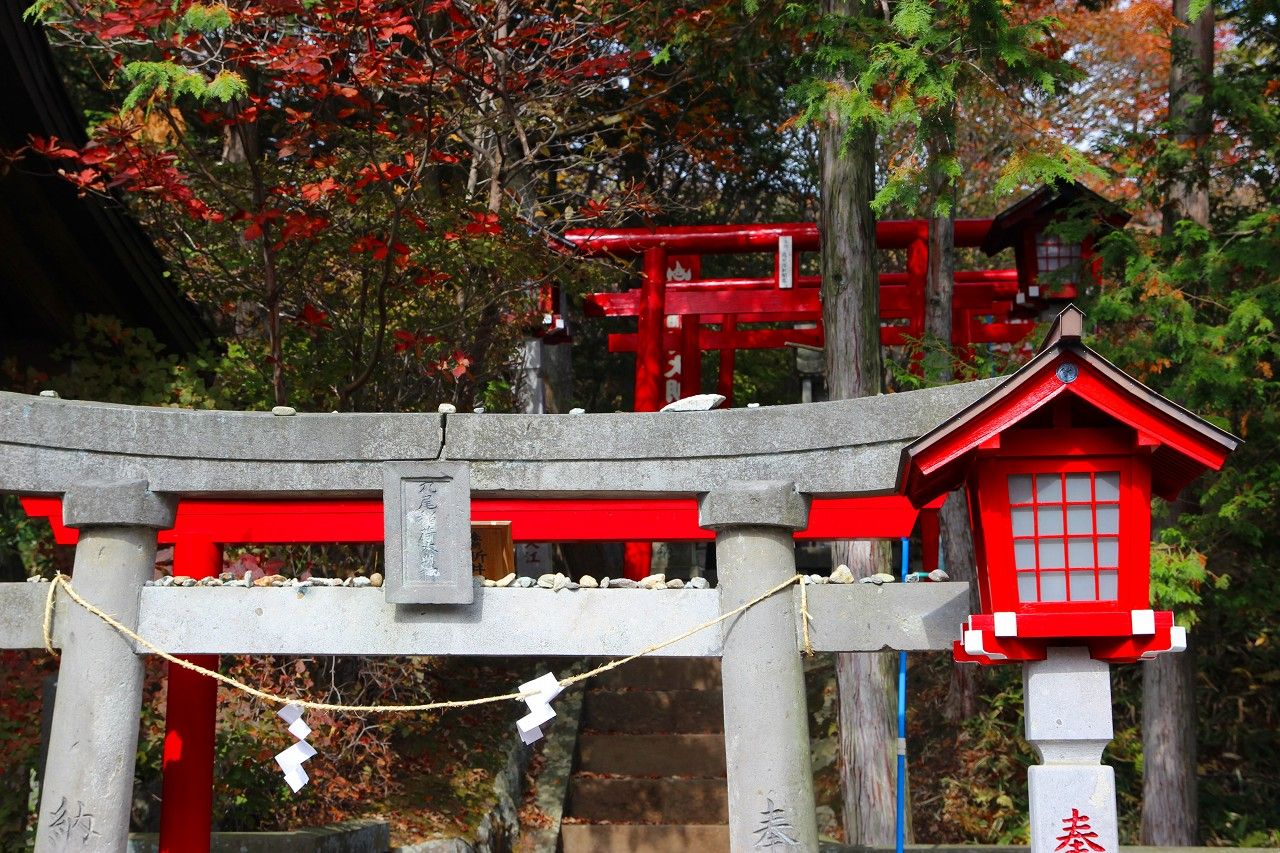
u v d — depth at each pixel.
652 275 12.31
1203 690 11.34
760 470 4.74
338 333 8.80
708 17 10.49
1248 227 8.56
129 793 4.42
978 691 11.41
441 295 9.06
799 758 4.25
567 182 14.86
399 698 9.43
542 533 5.65
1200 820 10.24
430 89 7.84
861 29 7.72
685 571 15.06
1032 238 11.81
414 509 4.38
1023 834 9.95
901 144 15.66
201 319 9.39
